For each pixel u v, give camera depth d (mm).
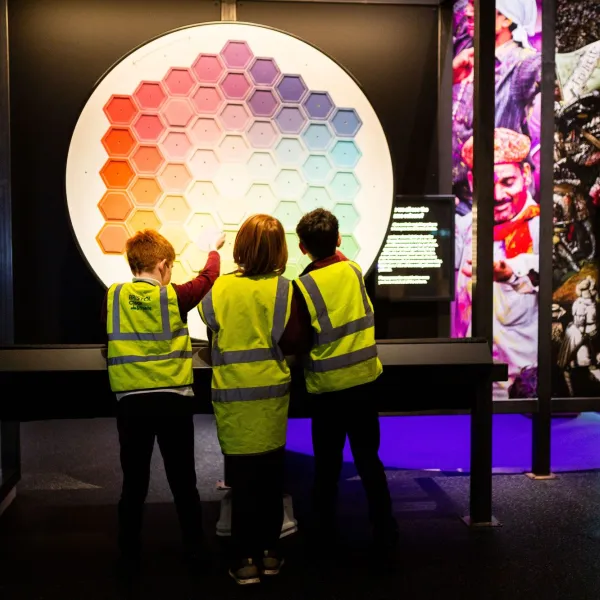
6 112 3367
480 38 2916
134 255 2533
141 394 2418
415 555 2719
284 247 2477
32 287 3568
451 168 3750
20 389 2736
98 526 3059
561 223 3801
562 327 3814
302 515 3193
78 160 3117
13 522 3107
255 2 3547
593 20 3688
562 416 4883
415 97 3699
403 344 2900
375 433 2574
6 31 3330
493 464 3928
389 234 3584
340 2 3588
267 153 3217
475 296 3010
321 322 2445
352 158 3262
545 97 3658
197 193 3189
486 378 2973
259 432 2404
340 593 2416
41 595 2422
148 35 3490
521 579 2512
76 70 3484
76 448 4281
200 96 3172
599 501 3311
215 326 2422
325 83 3230
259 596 2400
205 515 3209
